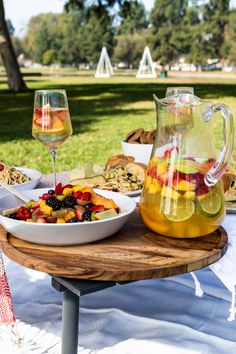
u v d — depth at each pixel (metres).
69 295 0.85
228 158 0.84
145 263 0.78
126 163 1.38
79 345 1.25
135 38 32.28
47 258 0.80
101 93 12.55
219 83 16.56
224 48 29.39
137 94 12.23
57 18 34.78
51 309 1.42
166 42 30.45
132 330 1.33
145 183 0.92
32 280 1.61
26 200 1.03
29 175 1.38
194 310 1.44
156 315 1.41
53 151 1.29
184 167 0.86
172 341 1.27
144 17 31.50
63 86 15.06
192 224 0.86
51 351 1.22
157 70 30.36
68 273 0.76
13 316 1.14
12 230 0.87
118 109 9.39
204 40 29.69
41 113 1.25
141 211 0.92
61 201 0.91
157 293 1.54
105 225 0.84
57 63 35.34
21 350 1.19
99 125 7.64
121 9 15.73
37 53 35.88
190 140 0.88
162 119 0.89
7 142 6.29
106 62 23.75
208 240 0.89
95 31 33.50
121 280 0.76
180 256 0.81
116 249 0.84
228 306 1.47
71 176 1.36
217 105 0.85
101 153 5.67
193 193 0.86
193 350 1.23
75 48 34.53
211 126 0.91
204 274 1.64
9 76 13.23
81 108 9.60
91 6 15.67
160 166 0.88
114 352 1.22
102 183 1.24
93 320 1.37
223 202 0.91
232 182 1.15
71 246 0.86
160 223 0.88
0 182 1.03
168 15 30.02
